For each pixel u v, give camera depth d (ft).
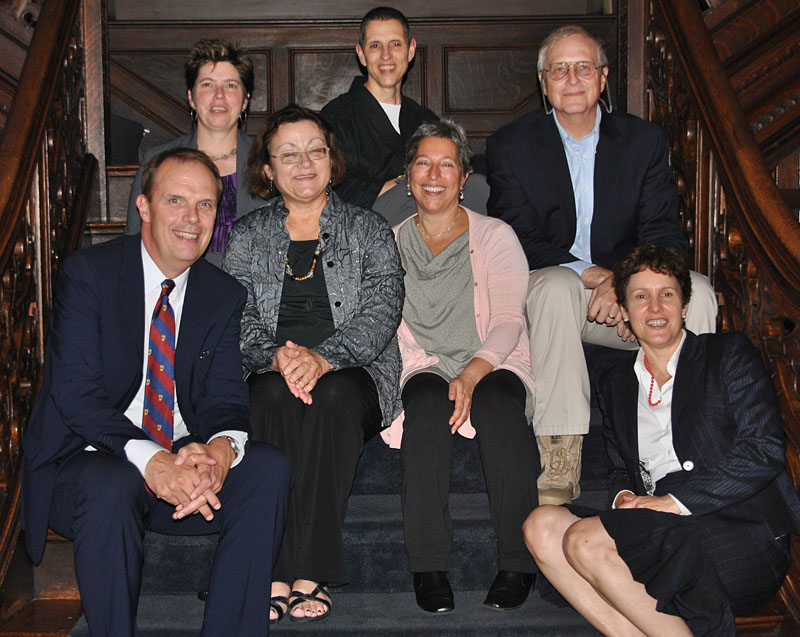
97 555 6.18
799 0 11.65
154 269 7.22
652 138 9.17
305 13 14.84
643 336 6.92
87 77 11.00
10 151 8.11
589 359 9.07
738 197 8.21
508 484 7.32
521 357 8.16
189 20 14.28
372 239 8.09
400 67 10.71
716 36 11.62
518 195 9.34
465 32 14.47
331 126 8.23
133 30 14.28
